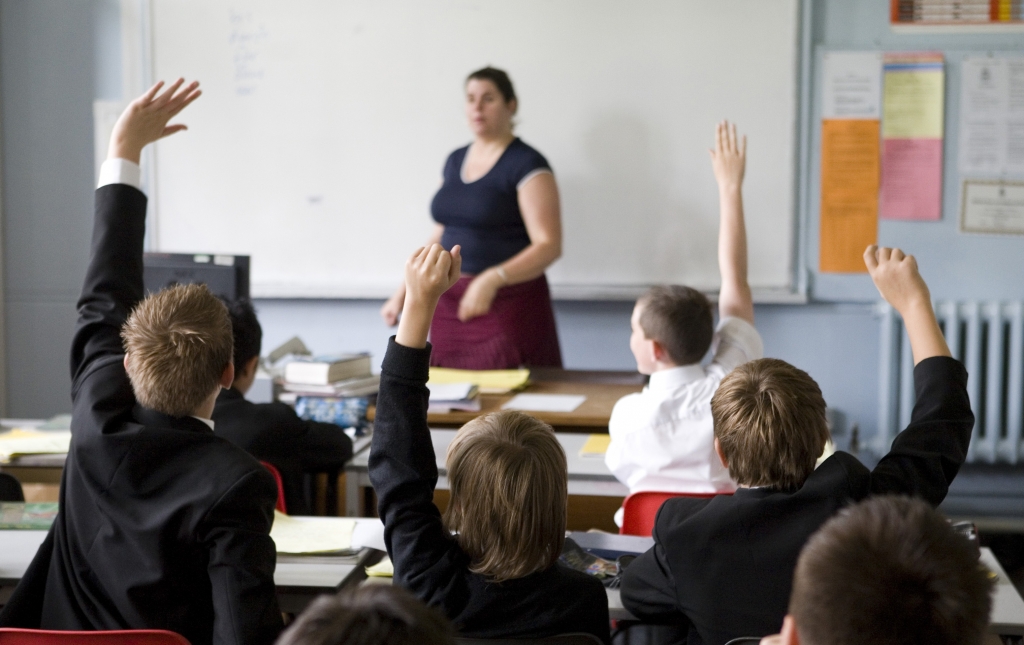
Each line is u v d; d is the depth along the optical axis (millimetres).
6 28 4230
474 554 1270
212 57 4105
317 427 2297
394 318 3729
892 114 3758
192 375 1386
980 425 3781
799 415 1358
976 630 699
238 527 1291
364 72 4035
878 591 697
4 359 4328
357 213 4109
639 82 3871
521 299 3584
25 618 1445
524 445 1270
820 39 3789
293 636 651
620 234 3945
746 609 1294
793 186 3814
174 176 4184
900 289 1463
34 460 2295
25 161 4270
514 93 3662
